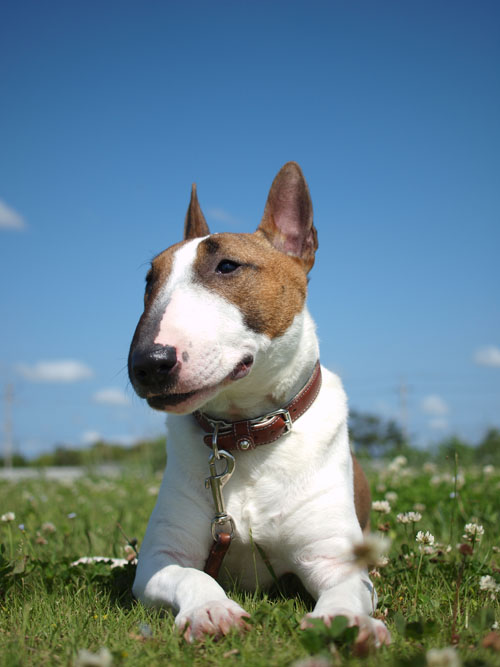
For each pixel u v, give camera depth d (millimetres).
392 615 770
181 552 853
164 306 806
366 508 1049
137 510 1530
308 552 839
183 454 870
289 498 843
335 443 879
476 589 847
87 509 1537
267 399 855
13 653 637
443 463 2809
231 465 843
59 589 881
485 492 1468
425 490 1481
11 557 1016
